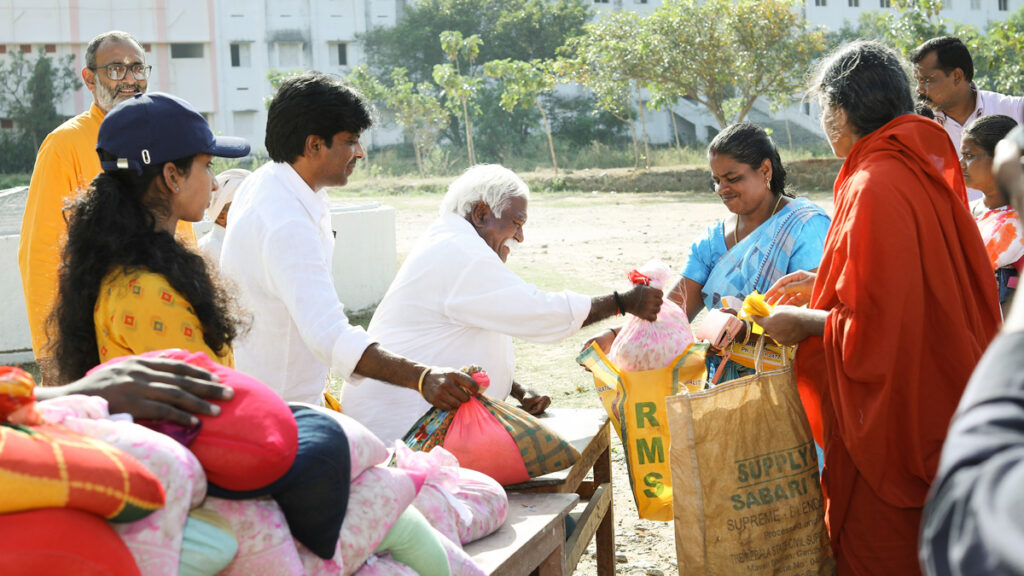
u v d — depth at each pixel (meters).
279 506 1.98
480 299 3.40
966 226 3.06
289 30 52.78
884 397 2.90
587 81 37.34
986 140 4.63
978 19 63.28
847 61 3.18
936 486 1.00
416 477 2.34
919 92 5.87
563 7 56.19
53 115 48.44
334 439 2.02
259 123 52.78
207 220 9.61
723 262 3.92
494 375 3.62
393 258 11.69
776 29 33.75
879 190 2.94
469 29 55.38
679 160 42.72
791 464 3.18
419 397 3.46
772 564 3.15
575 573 4.36
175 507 1.75
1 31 47.97
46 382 2.53
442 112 44.78
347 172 3.33
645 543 4.65
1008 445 0.95
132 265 2.30
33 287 4.38
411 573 2.29
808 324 3.14
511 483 3.08
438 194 34.03
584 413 3.92
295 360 3.31
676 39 34.66
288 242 3.12
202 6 50.78
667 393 3.46
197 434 1.86
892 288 2.88
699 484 3.10
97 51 4.63
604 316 3.41
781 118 54.91
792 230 3.76
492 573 2.49
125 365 1.93
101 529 1.59
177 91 51.06
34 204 4.46
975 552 0.90
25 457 1.49
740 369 3.67
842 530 3.18
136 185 2.44
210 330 2.38
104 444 1.64
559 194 32.38
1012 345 1.04
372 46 54.69
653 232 19.05
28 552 1.46
